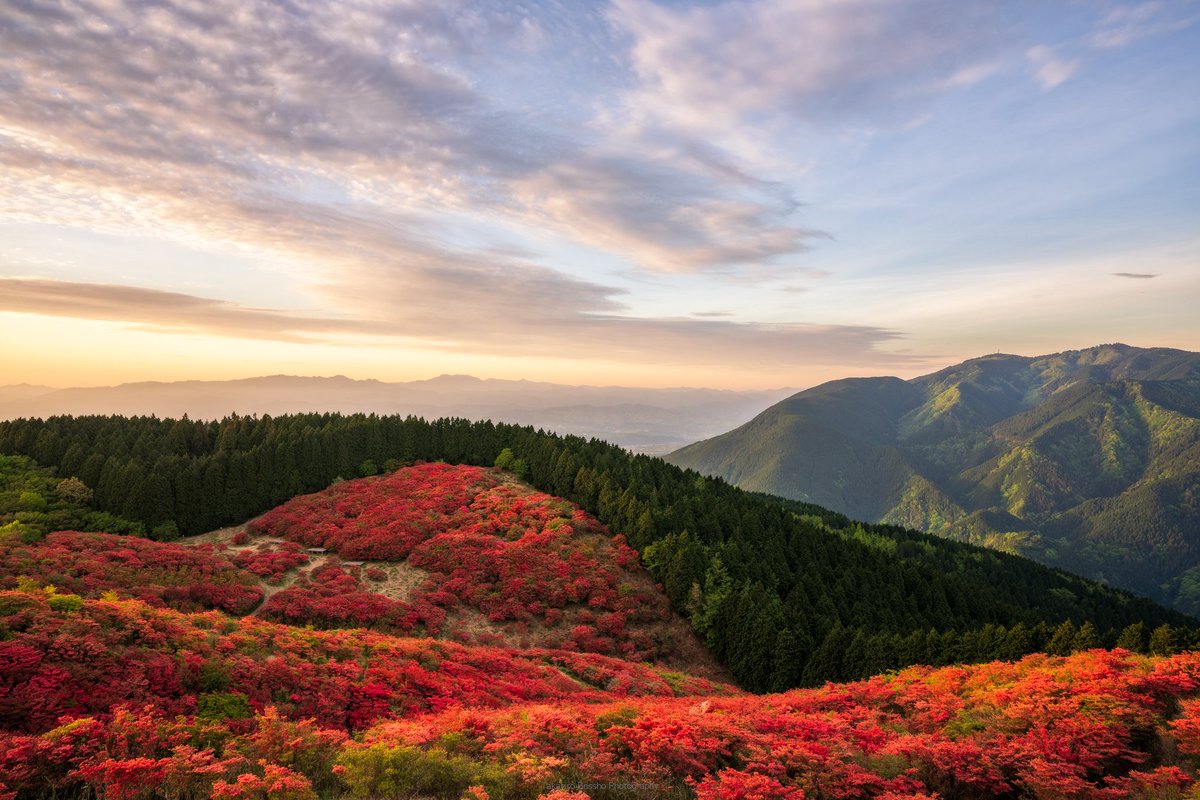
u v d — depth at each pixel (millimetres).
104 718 16688
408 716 22922
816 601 58188
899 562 72438
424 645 33281
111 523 61969
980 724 19578
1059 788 15445
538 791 15000
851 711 22828
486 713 21938
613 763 16984
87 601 22562
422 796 14555
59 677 17438
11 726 15914
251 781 13062
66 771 13773
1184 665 20391
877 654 44750
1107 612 90750
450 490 77375
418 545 62281
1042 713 18906
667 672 44594
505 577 56906
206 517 68062
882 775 16734
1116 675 20953
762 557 64750
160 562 48719
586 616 53406
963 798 16359
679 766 16797
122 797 12820
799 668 48250
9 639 18375
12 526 51344
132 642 21250
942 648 45000
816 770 16344
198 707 19078
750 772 16484
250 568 53938
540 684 32094
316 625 44438
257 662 23484
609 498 71750
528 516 69875
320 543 63688
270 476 75938
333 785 15195
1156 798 14859
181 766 13594
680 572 57906
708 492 83875
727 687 43719
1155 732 17812
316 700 22078
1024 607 88312
